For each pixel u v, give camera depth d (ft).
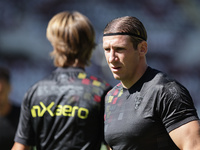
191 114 19.98
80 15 27.17
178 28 207.72
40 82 26.48
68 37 26.27
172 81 21.08
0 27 196.75
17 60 191.31
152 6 212.02
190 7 209.36
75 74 26.35
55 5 207.10
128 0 211.82
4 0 201.98
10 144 36.09
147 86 21.66
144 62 22.76
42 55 194.39
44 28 201.98
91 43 27.27
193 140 19.48
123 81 22.80
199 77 197.57
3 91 36.14
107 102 24.25
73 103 25.39
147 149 20.79
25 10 203.21
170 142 20.75
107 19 206.28
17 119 37.01
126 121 21.53
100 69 162.71
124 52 21.63
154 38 203.82
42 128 25.64
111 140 22.44
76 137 25.03
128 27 21.68
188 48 203.00
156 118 20.68
